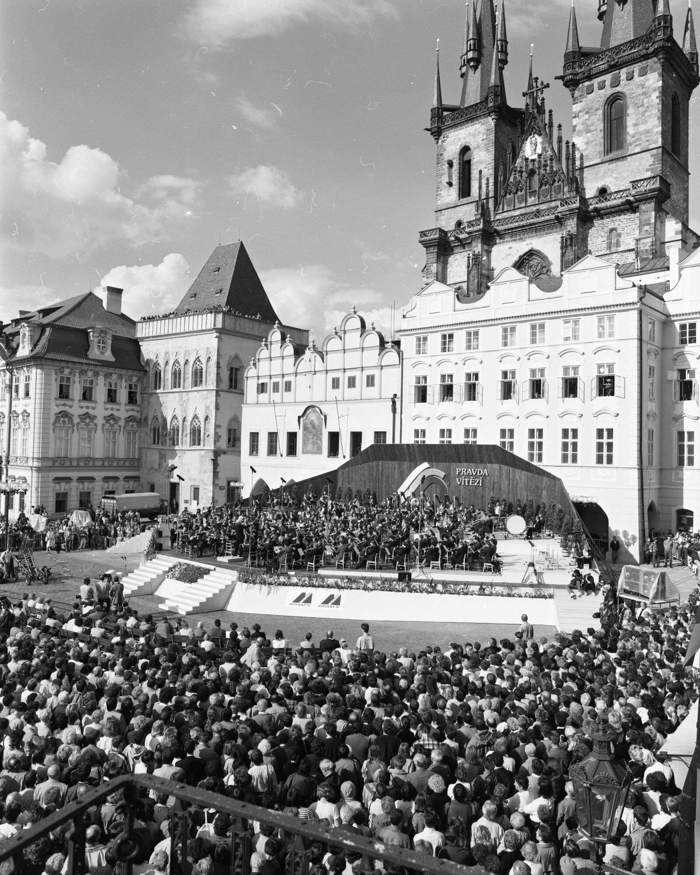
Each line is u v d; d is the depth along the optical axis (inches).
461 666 805.2
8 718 592.1
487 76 3464.6
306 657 846.5
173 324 3604.8
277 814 179.9
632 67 2920.8
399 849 167.5
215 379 3410.4
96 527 2502.5
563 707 654.5
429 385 2564.0
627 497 2113.7
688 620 1102.4
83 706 622.8
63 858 326.6
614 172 2967.5
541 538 1962.4
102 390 3563.0
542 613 1467.8
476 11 3523.6
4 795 442.3
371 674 737.0
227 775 477.4
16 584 1836.9
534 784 452.4
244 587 1638.8
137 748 522.3
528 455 2313.0
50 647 823.1
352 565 1675.7
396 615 1520.7
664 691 707.4
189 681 697.6
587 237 2891.2
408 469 2297.0
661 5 2812.5
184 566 1814.7
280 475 3031.5
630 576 1428.4
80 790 404.8
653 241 2721.5
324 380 2898.6
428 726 570.9
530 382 2320.4
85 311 3604.8
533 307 2310.5
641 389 2121.1
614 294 2145.7
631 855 392.8
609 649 986.7
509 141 3405.5
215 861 344.5
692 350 2228.1
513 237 3085.6
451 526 1780.3
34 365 3314.5
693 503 2199.8
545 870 366.9
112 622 1109.1
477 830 391.9
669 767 489.4
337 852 276.5
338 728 585.6
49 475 3319.4
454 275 3312.0
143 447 3727.9
